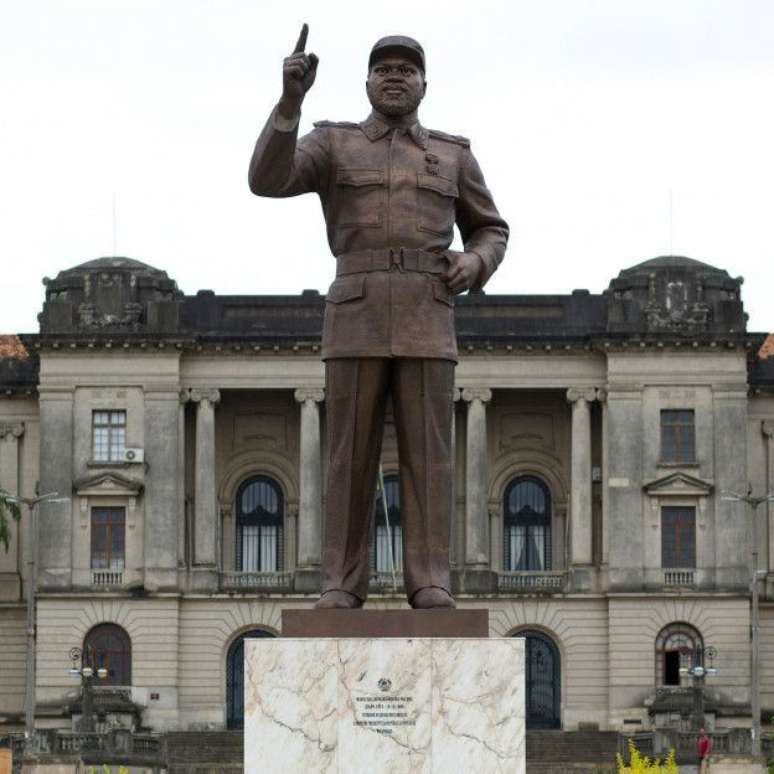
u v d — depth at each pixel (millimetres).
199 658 112375
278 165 20125
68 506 112500
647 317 112625
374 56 20812
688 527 112500
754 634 96250
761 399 117750
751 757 84562
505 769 19266
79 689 111125
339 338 20562
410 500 20734
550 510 117250
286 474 117250
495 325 114250
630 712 111188
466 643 19422
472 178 21172
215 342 113250
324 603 20516
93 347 112688
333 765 19328
